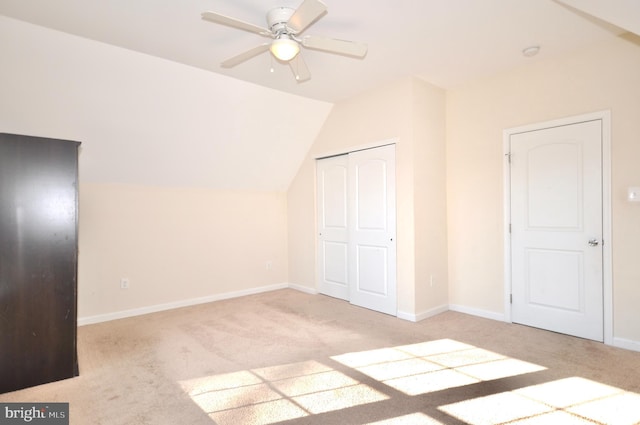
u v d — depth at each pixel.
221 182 4.60
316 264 4.87
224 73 3.46
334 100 4.35
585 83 3.02
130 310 3.95
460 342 3.02
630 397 2.10
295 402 2.12
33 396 2.23
